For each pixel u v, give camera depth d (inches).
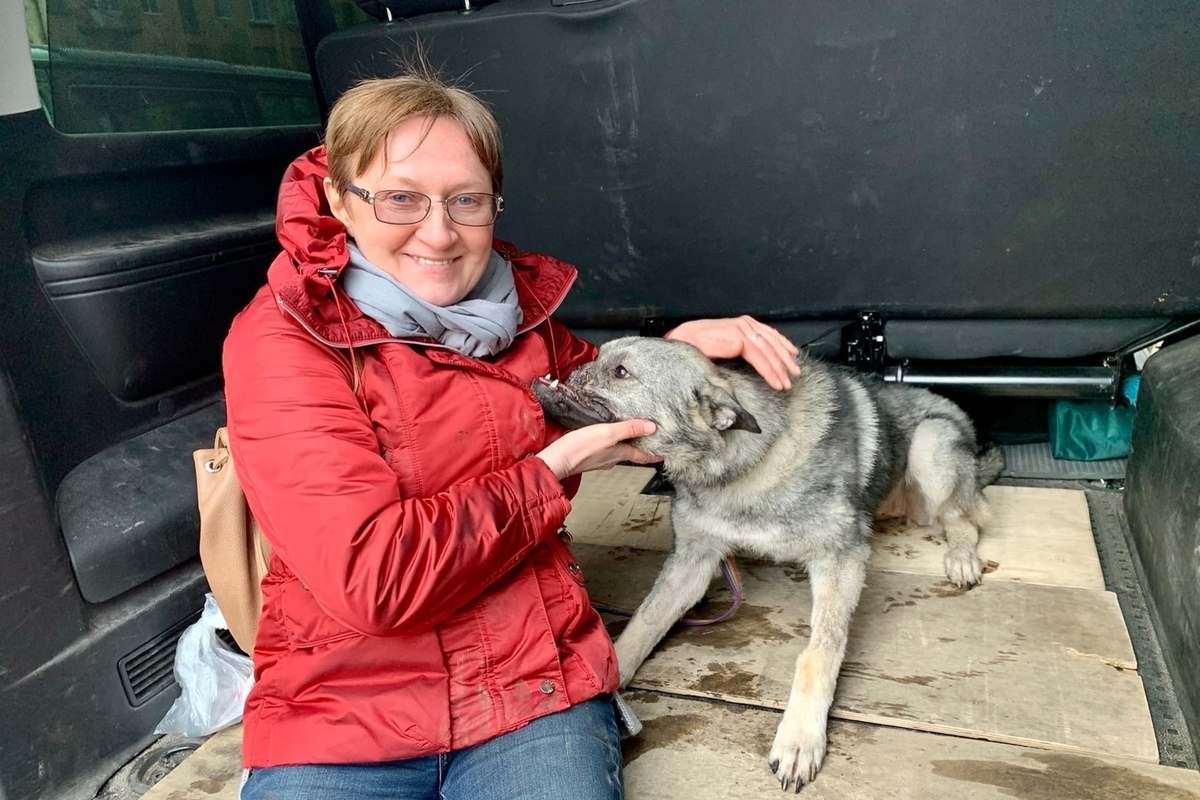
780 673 86.3
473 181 63.7
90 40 93.2
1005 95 97.6
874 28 97.0
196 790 77.5
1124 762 70.4
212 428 103.3
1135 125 95.1
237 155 112.5
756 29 100.5
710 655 90.8
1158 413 98.1
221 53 113.1
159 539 89.5
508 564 62.9
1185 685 77.2
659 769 74.6
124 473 90.4
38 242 85.2
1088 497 119.9
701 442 87.5
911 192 108.5
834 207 113.0
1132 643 87.0
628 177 118.0
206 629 89.3
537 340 81.4
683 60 105.1
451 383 66.0
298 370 59.9
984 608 94.4
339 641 61.7
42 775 78.0
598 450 71.1
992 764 71.3
